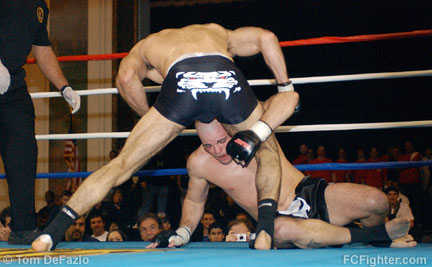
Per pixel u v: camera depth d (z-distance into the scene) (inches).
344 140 429.7
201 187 109.1
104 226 208.4
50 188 274.7
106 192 82.4
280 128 133.6
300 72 442.9
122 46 283.6
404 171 263.3
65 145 258.2
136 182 247.0
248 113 89.7
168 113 87.8
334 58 435.8
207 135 96.7
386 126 128.6
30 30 116.6
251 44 99.7
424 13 410.0
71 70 279.6
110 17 281.3
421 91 425.4
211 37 95.7
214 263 59.9
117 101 277.9
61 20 282.4
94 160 274.8
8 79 112.1
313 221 90.4
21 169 116.0
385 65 430.0
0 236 148.2
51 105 278.2
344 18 421.1
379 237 87.7
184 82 87.7
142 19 288.4
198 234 165.3
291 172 103.8
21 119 116.7
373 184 280.7
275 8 419.5
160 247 101.9
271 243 84.6
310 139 434.6
